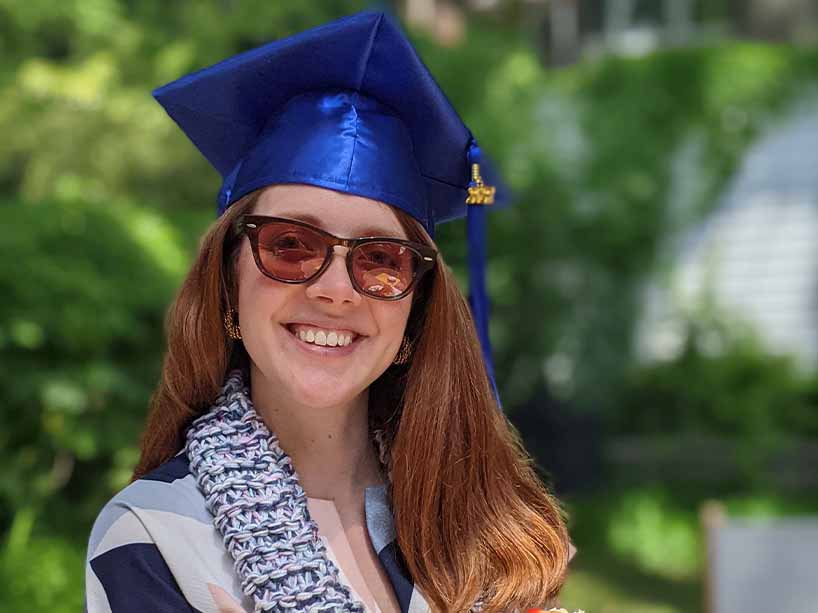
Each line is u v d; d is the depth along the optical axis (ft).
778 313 32.76
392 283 5.31
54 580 14.49
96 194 21.13
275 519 5.05
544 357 26.71
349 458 5.70
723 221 32.45
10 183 24.68
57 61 25.67
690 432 30.04
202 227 17.52
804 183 32.53
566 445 26.68
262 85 5.56
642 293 29.48
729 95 29.63
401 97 5.60
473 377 5.84
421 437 5.66
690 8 36.32
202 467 5.13
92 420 15.23
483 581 5.66
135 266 15.87
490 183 6.83
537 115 26.89
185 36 23.45
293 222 5.18
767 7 36.32
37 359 14.79
